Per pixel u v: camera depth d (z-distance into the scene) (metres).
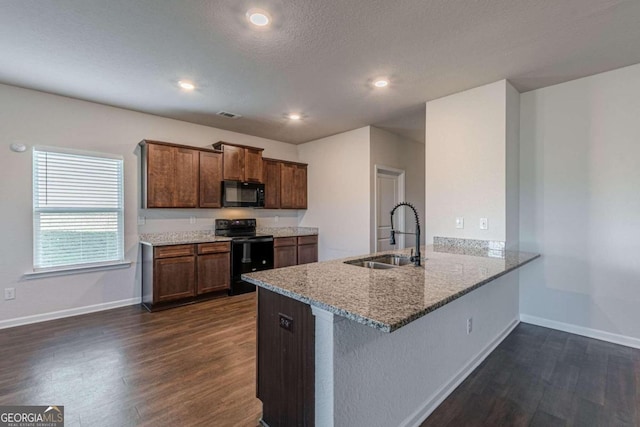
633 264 2.74
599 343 2.82
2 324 3.14
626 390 2.09
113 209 3.86
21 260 3.26
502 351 2.67
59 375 2.26
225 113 4.07
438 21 2.10
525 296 3.34
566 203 3.07
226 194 4.52
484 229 3.13
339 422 1.38
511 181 3.14
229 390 2.09
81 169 3.63
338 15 2.03
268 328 1.76
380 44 2.39
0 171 3.15
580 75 2.92
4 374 2.27
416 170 5.77
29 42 2.35
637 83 2.70
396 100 3.57
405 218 5.47
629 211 2.75
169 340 2.87
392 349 1.64
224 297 4.31
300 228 5.86
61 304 3.48
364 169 4.76
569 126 3.05
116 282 3.87
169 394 2.04
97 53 2.53
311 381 1.46
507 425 1.77
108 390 2.08
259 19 2.07
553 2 1.90
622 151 2.78
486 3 1.91
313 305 1.39
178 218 4.43
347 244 5.02
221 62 2.68
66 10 1.97
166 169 4.00
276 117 4.24
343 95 3.43
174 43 2.37
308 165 5.71
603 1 1.89
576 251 3.02
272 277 1.86
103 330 3.10
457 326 2.20
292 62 2.67
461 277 1.87
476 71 2.84
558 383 2.18
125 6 1.93
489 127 3.11
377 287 1.62
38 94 3.35
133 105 3.78
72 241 3.57
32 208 3.32
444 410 1.91
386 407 1.61
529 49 2.46
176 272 3.85
